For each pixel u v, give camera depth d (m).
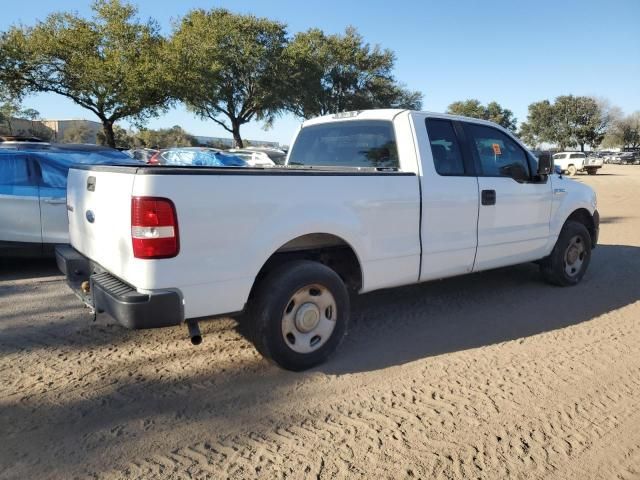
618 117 95.38
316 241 3.98
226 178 3.33
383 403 3.40
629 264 7.72
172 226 3.13
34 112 44.12
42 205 6.52
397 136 4.63
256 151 24.61
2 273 6.75
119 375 3.74
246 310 3.81
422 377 3.79
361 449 2.89
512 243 5.36
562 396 3.53
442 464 2.77
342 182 3.90
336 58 45.06
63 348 4.21
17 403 3.31
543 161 5.29
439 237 4.62
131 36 28.45
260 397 3.46
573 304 5.61
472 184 4.84
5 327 4.67
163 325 3.20
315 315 3.83
